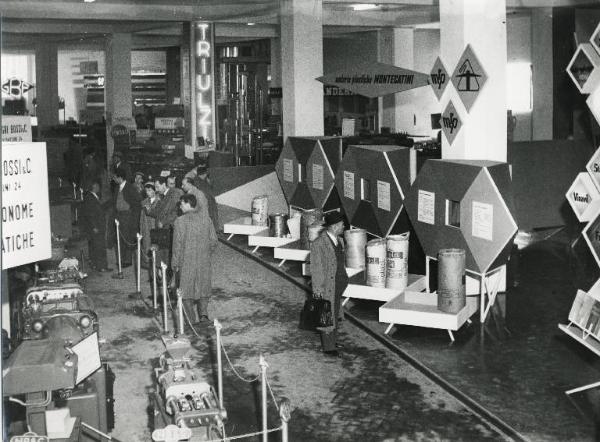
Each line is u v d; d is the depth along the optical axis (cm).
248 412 821
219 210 2186
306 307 998
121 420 795
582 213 1148
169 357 695
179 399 613
